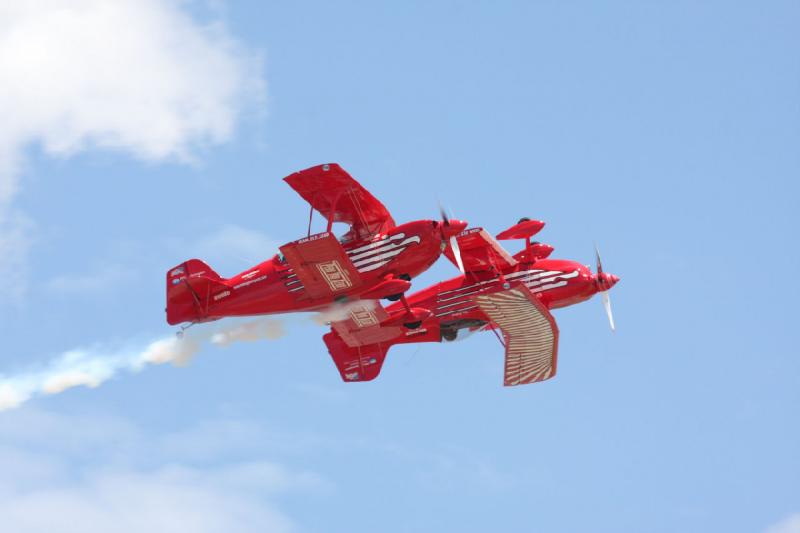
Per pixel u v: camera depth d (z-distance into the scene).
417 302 135.38
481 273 134.12
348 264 119.12
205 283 129.12
